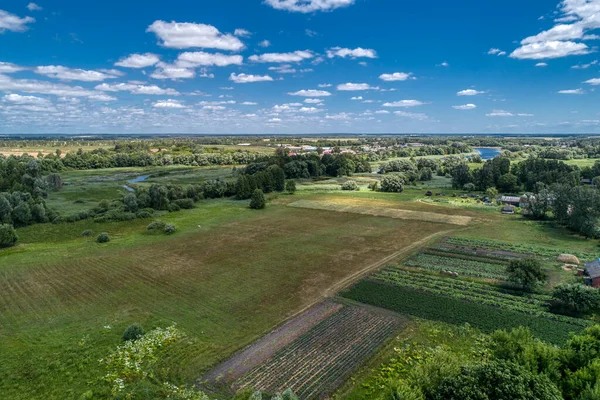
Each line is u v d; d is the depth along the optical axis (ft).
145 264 208.64
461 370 90.27
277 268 202.69
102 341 130.41
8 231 242.58
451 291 172.35
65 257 220.84
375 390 105.91
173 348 126.31
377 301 162.20
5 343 128.98
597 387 83.87
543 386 81.15
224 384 109.09
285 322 145.07
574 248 235.81
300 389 106.83
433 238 260.62
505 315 148.66
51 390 105.60
